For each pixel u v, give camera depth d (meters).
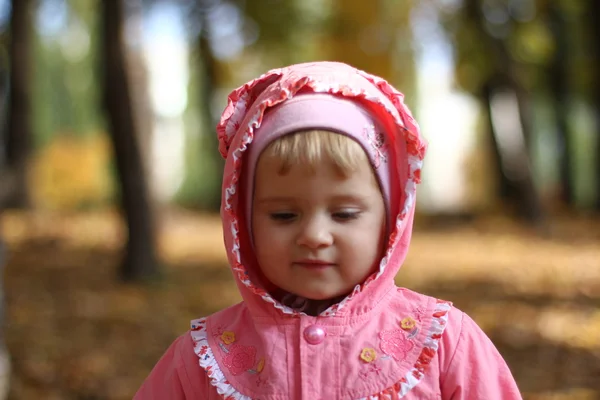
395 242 1.71
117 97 7.73
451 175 26.64
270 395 1.68
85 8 14.29
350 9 14.26
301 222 1.67
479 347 1.74
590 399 4.42
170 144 22.84
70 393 4.73
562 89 18.25
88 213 13.49
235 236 1.78
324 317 1.74
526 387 4.65
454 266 9.50
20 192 12.44
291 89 1.70
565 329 5.98
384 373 1.67
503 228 13.33
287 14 14.23
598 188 16.11
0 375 3.92
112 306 6.96
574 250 10.82
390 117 1.78
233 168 1.74
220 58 15.92
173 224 13.98
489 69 13.06
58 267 8.77
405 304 1.80
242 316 1.86
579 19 16.47
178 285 8.00
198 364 1.80
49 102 18.33
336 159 1.62
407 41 14.54
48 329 6.18
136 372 5.16
